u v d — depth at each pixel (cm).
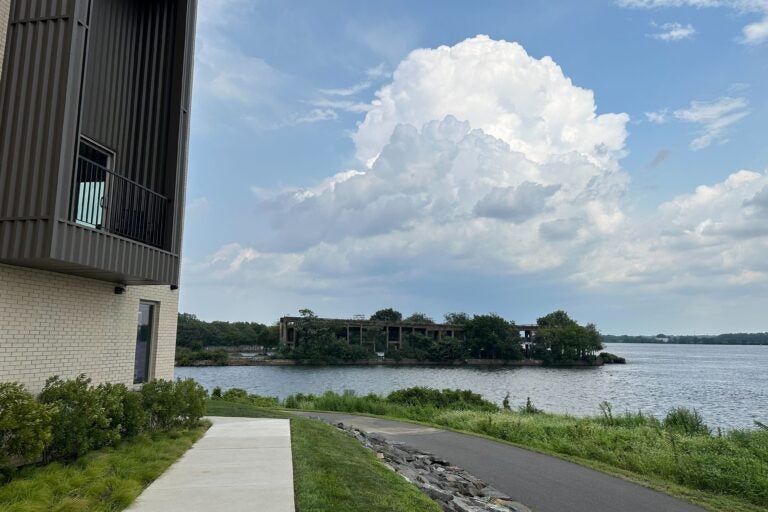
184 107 1064
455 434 1578
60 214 689
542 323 13800
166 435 980
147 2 1085
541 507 844
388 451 1160
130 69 1043
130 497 598
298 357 9088
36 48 714
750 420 2825
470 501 831
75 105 720
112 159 995
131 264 848
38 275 800
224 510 577
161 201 1002
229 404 1772
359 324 10475
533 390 5081
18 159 692
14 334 755
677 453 1159
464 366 9950
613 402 3928
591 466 1146
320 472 755
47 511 529
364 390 4712
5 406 613
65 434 700
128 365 1051
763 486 940
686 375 7512
